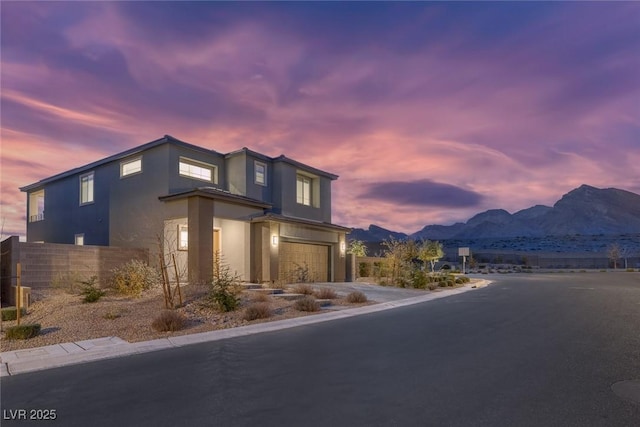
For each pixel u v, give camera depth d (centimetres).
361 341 852
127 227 1995
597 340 845
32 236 2675
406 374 607
